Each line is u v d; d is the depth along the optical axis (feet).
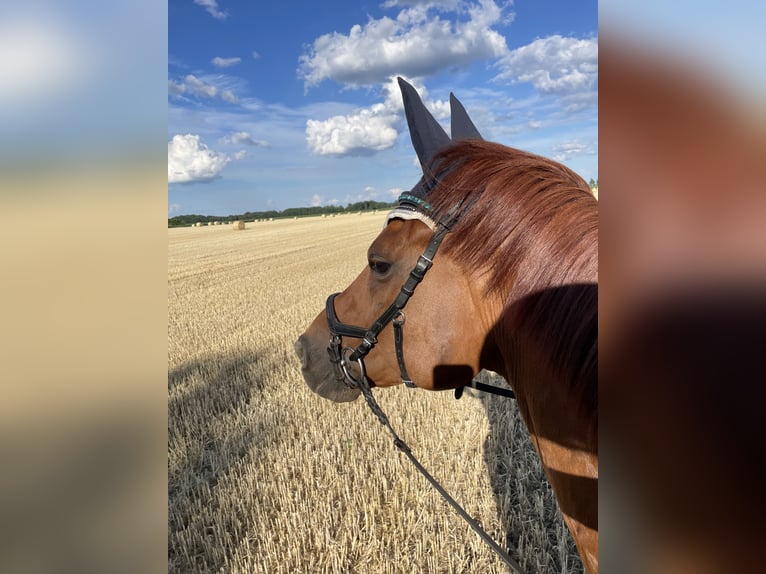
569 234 4.69
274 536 12.74
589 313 4.38
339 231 140.26
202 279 59.16
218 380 23.70
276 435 17.89
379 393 20.98
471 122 7.84
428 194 5.69
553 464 4.93
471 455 15.78
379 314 6.14
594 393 4.30
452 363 5.60
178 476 15.75
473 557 11.60
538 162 5.32
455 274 5.46
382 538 12.26
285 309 40.19
